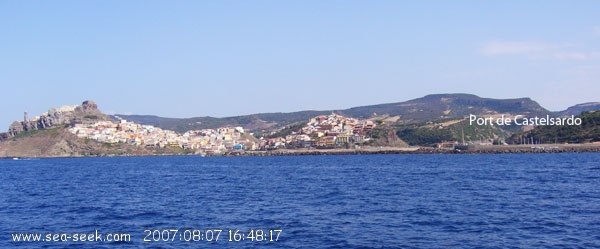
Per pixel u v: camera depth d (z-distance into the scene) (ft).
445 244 140.77
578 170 434.71
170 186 341.21
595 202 213.46
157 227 171.12
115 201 247.70
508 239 145.38
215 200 246.06
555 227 160.15
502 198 232.32
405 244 141.28
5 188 350.64
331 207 212.64
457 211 194.59
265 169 590.55
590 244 137.59
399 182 337.93
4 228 172.65
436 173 433.07
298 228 164.96
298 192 280.51
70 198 266.36
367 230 160.45
